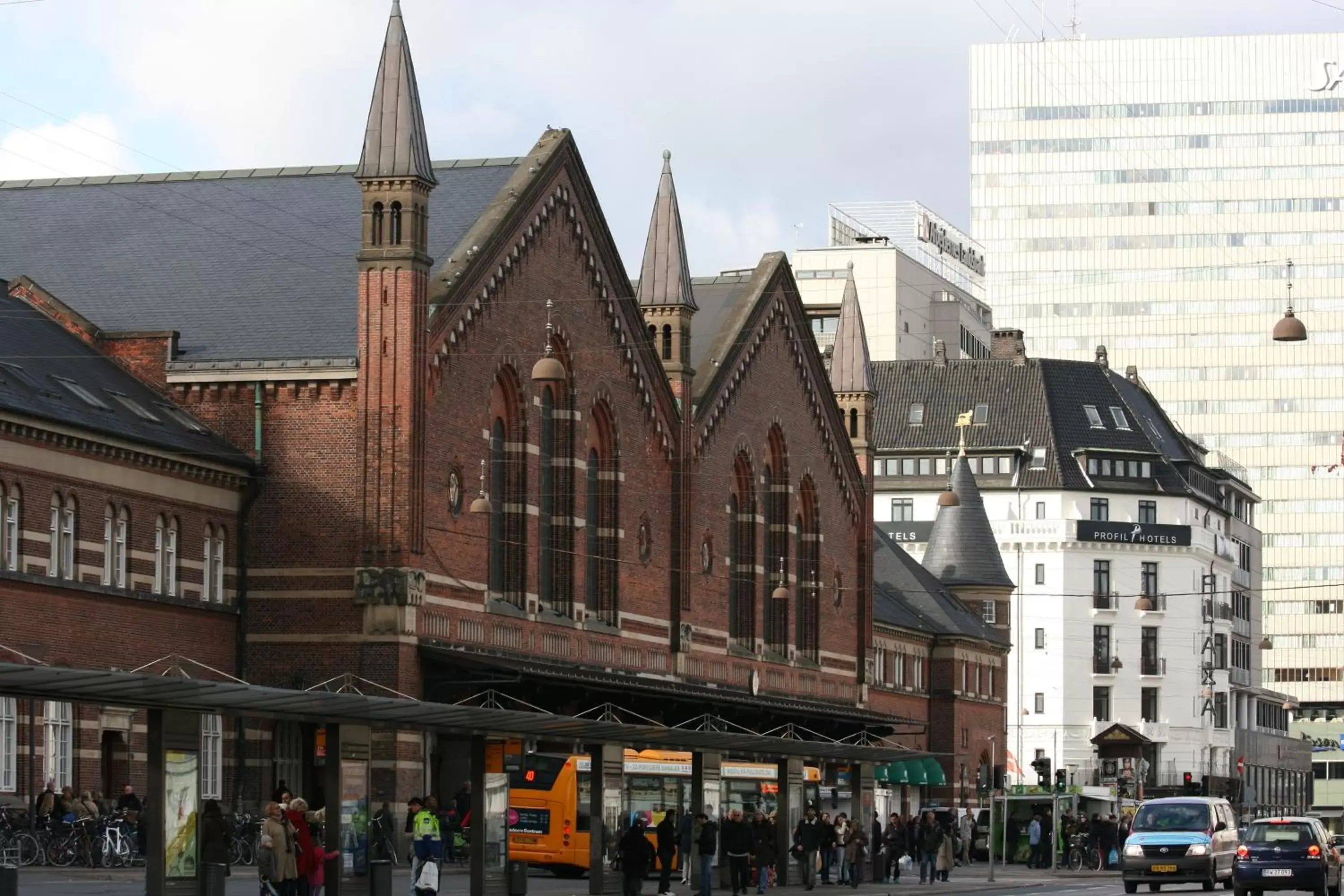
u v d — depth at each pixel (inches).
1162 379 7864.2
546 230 2511.1
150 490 2111.2
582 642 2598.4
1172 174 7854.3
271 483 2242.9
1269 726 7121.1
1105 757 5620.1
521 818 2438.5
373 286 2231.8
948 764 4106.8
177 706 1453.0
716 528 2974.9
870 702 3693.4
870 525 3501.5
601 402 2667.3
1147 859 2377.0
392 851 2155.5
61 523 1996.8
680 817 2576.3
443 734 1846.7
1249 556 6801.2
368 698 1581.0
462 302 2320.4
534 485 2497.5
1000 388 5925.2
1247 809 5989.2
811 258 6756.9
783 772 2559.1
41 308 2347.4
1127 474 5802.2
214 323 2342.5
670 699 2610.7
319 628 2214.6
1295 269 7800.2
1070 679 5644.7
